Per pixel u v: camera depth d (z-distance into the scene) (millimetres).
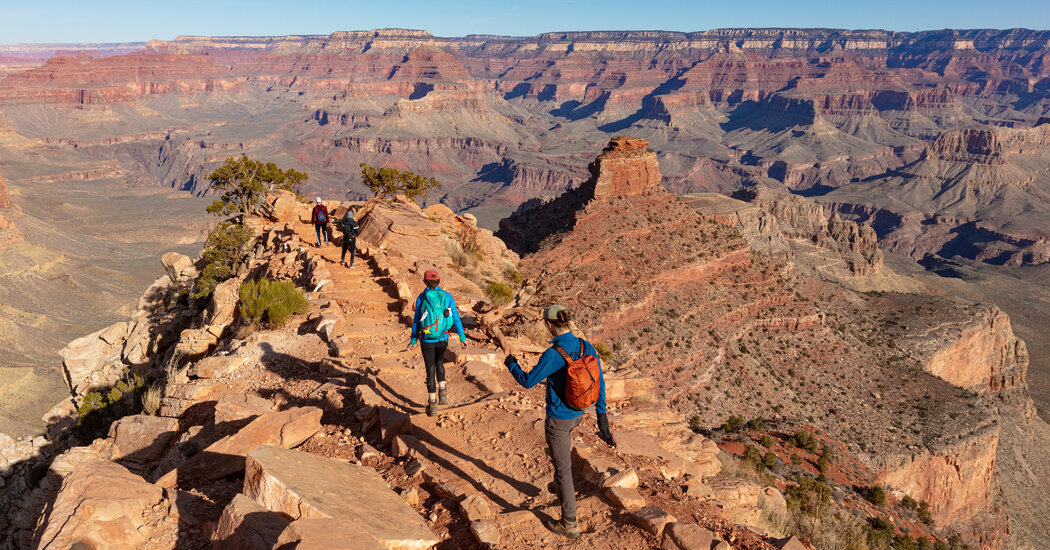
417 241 25203
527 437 8688
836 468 43781
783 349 84188
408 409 9703
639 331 74062
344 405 10180
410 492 7195
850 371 82562
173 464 9945
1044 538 85875
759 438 42125
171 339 26812
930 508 65812
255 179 42688
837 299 106625
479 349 12703
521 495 7273
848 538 14234
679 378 71062
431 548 6219
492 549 5957
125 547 5973
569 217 94250
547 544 6262
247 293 16219
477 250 36594
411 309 15625
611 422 11859
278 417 9039
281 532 5492
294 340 13828
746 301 87000
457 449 8414
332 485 6539
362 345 13289
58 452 22859
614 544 6258
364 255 22500
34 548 5992
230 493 7820
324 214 24422
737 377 75375
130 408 23219
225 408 10430
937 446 65438
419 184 48500
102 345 30938
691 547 6031
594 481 7613
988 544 68062
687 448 12422
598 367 6613
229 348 14133
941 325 105000
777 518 12812
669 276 83375
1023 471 101500
